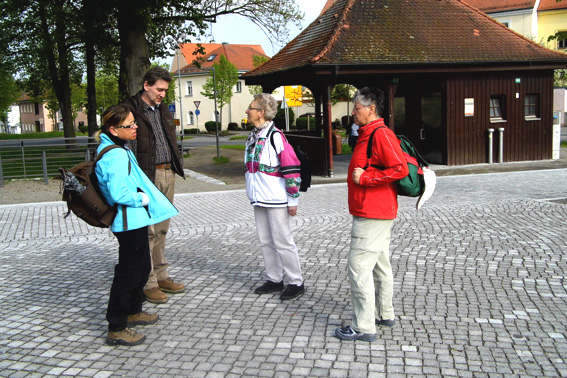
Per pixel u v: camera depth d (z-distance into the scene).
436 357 3.80
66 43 23.53
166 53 22.48
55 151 15.98
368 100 3.95
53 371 3.77
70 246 7.71
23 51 25.34
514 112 16.70
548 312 4.60
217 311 4.85
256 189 4.99
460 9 17.34
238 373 3.65
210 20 18.70
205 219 9.35
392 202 4.00
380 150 3.86
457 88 16.02
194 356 3.94
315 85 17.94
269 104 4.99
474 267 5.93
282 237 5.00
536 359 3.74
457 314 4.60
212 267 6.31
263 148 4.94
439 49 15.41
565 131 30.95
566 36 24.97
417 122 17.30
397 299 4.99
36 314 4.94
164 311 4.88
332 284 5.51
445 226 7.96
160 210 4.27
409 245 6.95
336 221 8.66
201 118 63.72
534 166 15.56
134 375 3.67
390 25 15.88
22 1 20.00
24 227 9.20
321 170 14.63
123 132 4.07
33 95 30.47
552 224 7.85
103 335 4.41
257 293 5.27
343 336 4.12
